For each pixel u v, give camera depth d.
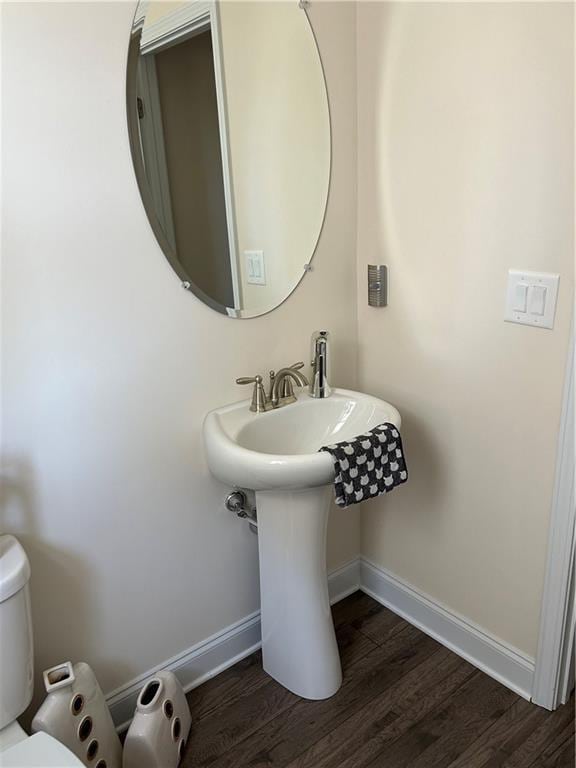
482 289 1.56
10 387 1.35
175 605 1.76
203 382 1.65
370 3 1.63
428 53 1.53
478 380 1.64
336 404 1.78
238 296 1.66
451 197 1.58
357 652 1.94
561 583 1.57
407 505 1.96
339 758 1.60
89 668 1.49
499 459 1.65
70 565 1.53
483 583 1.79
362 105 1.74
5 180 1.25
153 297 1.51
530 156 1.39
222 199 1.58
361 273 1.90
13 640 1.27
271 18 1.56
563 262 1.38
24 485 1.42
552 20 1.28
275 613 1.75
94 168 1.35
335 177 1.78
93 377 1.46
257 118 1.59
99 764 1.46
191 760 1.61
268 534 1.68
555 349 1.45
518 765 1.56
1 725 1.27
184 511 1.70
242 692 1.82
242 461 1.44
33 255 1.31
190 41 1.45
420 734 1.66
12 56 1.21
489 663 1.83
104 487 1.54
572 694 1.75
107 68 1.32
